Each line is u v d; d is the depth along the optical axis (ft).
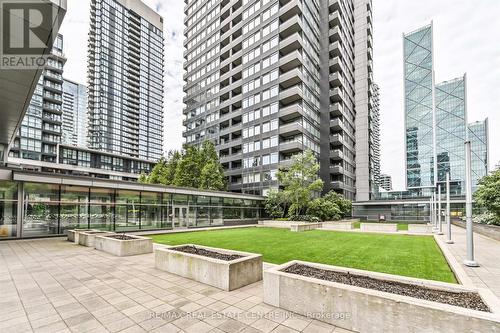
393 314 13.23
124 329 14.67
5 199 54.24
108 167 294.05
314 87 159.22
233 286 21.57
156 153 453.99
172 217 82.99
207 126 192.75
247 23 161.68
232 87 171.83
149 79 453.99
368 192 199.41
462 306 13.10
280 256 37.09
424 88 380.99
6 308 17.69
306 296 16.38
